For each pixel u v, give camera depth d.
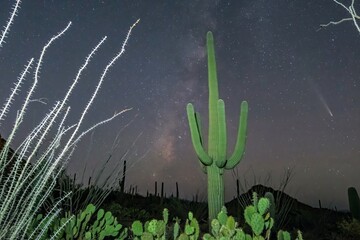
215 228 1.47
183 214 7.23
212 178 5.95
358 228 7.65
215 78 6.26
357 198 9.22
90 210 2.61
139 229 1.63
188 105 6.12
